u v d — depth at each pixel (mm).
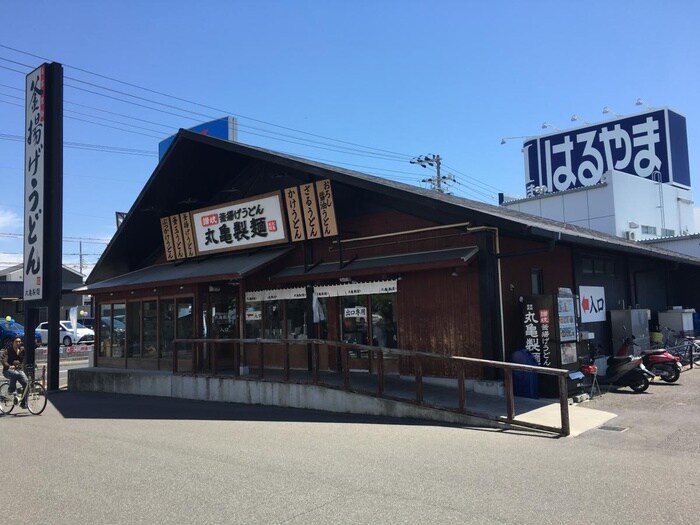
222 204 16062
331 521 4914
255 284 15844
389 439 8352
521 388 11250
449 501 5383
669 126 38312
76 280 48750
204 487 6070
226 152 15961
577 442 7875
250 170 16953
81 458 7715
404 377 12891
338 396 11195
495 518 4906
